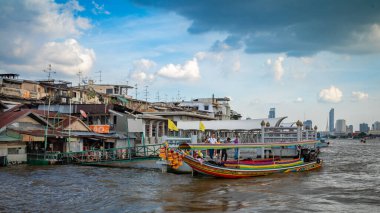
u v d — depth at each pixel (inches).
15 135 1391.5
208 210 684.7
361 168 1444.4
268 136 1540.4
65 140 1553.9
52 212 661.3
